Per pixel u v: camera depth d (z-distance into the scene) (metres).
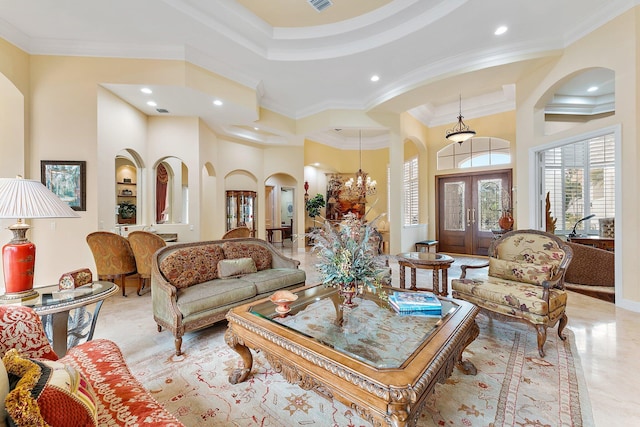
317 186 10.30
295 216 9.87
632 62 3.09
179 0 3.23
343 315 2.03
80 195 3.92
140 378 2.01
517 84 4.54
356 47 4.07
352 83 5.14
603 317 2.99
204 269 3.06
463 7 3.21
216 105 4.83
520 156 4.49
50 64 3.86
